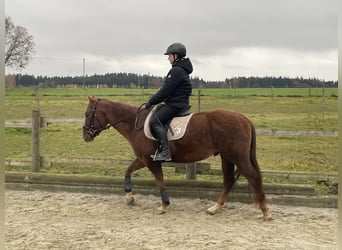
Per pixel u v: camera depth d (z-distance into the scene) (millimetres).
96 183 6688
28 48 33000
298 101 25344
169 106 5469
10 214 5516
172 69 5422
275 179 6836
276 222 5238
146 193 6523
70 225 5078
